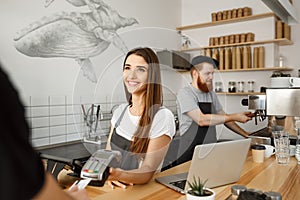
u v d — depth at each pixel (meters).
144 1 3.56
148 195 1.15
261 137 1.99
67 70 2.62
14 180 0.36
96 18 2.89
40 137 2.39
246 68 3.47
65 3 2.60
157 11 3.79
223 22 3.73
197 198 0.97
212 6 3.99
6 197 0.36
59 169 1.42
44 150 2.13
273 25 3.44
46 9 2.44
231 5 3.82
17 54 2.25
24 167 0.37
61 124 2.55
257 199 0.93
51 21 2.48
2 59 2.15
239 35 3.55
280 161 1.65
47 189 0.41
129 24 3.32
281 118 2.18
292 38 3.48
